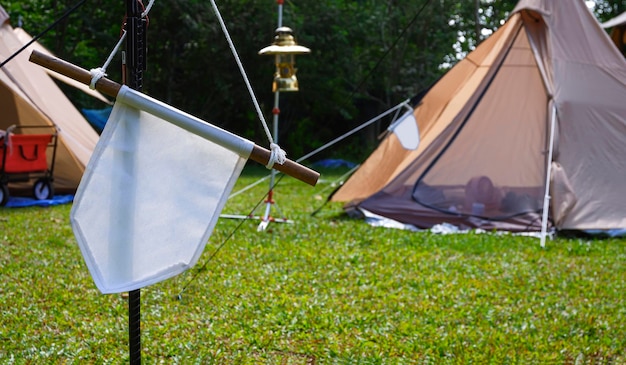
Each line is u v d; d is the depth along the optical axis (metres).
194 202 2.70
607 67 8.76
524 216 8.23
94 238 2.66
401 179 8.53
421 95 9.12
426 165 8.53
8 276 5.52
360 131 20.95
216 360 3.91
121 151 2.70
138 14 2.81
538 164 8.41
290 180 14.41
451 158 8.53
